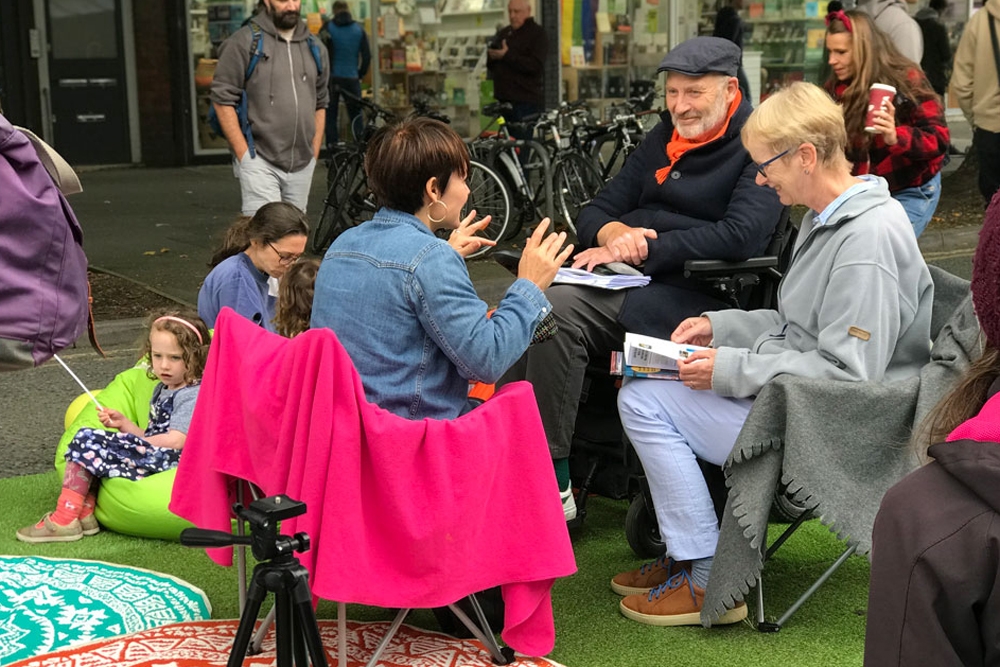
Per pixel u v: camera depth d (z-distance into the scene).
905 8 7.09
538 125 10.63
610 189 4.56
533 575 2.97
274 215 4.38
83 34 15.05
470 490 2.83
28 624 3.34
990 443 1.28
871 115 4.94
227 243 4.60
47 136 15.08
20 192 2.90
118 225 10.91
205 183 13.87
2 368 2.97
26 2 14.66
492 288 8.45
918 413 3.05
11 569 3.75
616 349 4.12
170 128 15.52
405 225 3.07
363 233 3.11
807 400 3.06
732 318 3.71
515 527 2.98
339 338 3.03
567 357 3.96
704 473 3.67
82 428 4.19
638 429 3.43
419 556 2.80
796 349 3.36
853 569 3.84
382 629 3.39
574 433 4.22
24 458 5.07
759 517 3.09
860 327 3.15
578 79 15.87
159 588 3.62
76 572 3.74
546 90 15.67
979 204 11.37
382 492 2.76
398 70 15.76
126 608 3.46
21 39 14.71
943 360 3.15
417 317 2.99
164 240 10.13
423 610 3.58
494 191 9.75
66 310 3.01
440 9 15.70
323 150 15.16
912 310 3.26
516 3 12.13
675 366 3.39
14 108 14.82
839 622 3.43
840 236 3.23
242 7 15.47
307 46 7.29
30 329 2.94
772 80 16.36
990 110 8.64
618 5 15.88
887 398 3.08
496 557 2.96
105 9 15.07
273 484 2.82
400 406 2.99
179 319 4.35
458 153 3.06
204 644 3.26
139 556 4.00
